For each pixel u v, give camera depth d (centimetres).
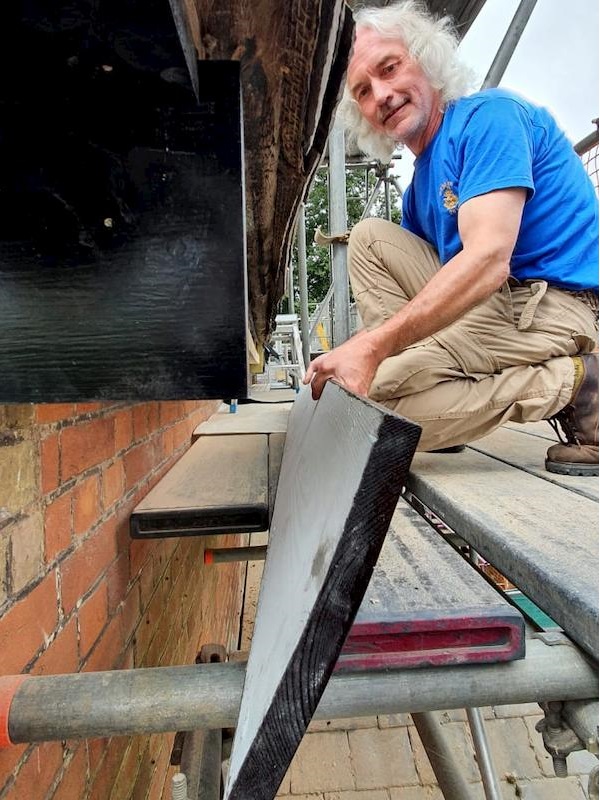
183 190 52
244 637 405
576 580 65
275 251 140
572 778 242
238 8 48
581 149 221
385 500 40
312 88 60
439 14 225
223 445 232
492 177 110
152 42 42
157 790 153
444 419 129
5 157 51
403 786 246
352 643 59
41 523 82
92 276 53
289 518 74
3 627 69
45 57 44
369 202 398
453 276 103
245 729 47
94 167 51
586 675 58
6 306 52
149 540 150
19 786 71
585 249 129
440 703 58
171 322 53
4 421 71
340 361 98
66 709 57
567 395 121
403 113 138
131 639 129
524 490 109
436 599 65
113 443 121
